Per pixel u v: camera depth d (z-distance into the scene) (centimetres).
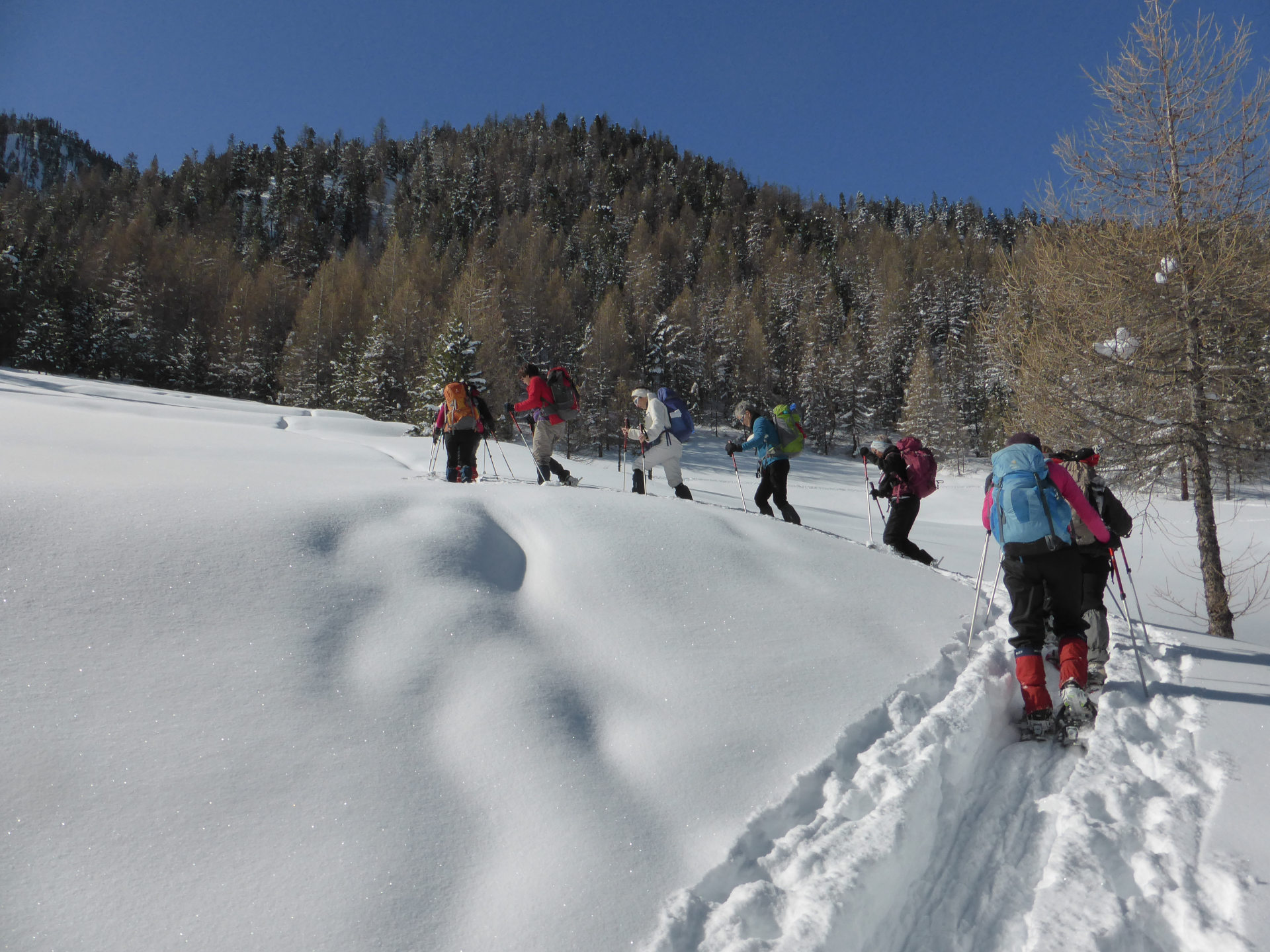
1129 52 1064
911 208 18875
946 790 301
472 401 852
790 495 2481
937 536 1448
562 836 242
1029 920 235
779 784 281
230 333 7612
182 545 366
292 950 196
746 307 9488
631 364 7325
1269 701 376
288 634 322
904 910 249
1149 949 223
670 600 404
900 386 8606
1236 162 1002
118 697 273
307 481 733
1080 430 1107
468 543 428
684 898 223
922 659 388
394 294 7756
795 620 405
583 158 19738
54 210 13325
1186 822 277
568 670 338
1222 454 1030
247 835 230
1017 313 1259
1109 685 396
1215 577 1008
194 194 15312
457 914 212
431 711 297
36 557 335
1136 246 1040
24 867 210
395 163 19550
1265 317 983
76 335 7075
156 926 199
